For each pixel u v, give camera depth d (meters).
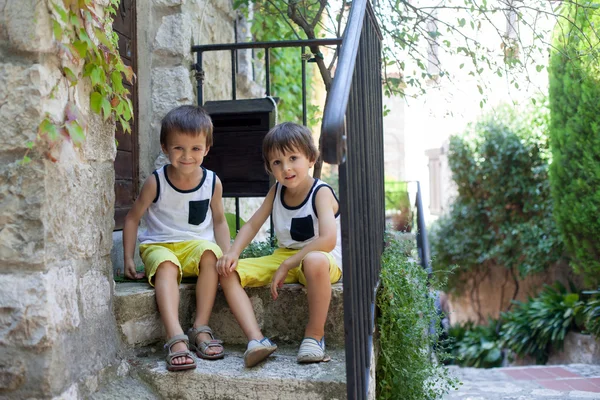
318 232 2.27
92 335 1.89
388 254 2.76
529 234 7.76
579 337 5.61
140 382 1.99
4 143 1.60
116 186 2.88
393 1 3.90
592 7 3.60
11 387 1.62
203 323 2.19
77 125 1.71
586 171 5.25
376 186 2.57
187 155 2.28
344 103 1.51
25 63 1.60
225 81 4.10
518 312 7.02
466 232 8.84
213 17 3.84
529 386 4.11
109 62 1.95
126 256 2.36
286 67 5.22
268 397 1.90
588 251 5.43
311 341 2.06
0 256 1.61
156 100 3.19
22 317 1.60
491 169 8.38
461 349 7.43
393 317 2.38
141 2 3.17
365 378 1.83
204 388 1.95
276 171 2.22
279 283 2.11
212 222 2.53
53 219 1.65
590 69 4.55
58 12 1.63
